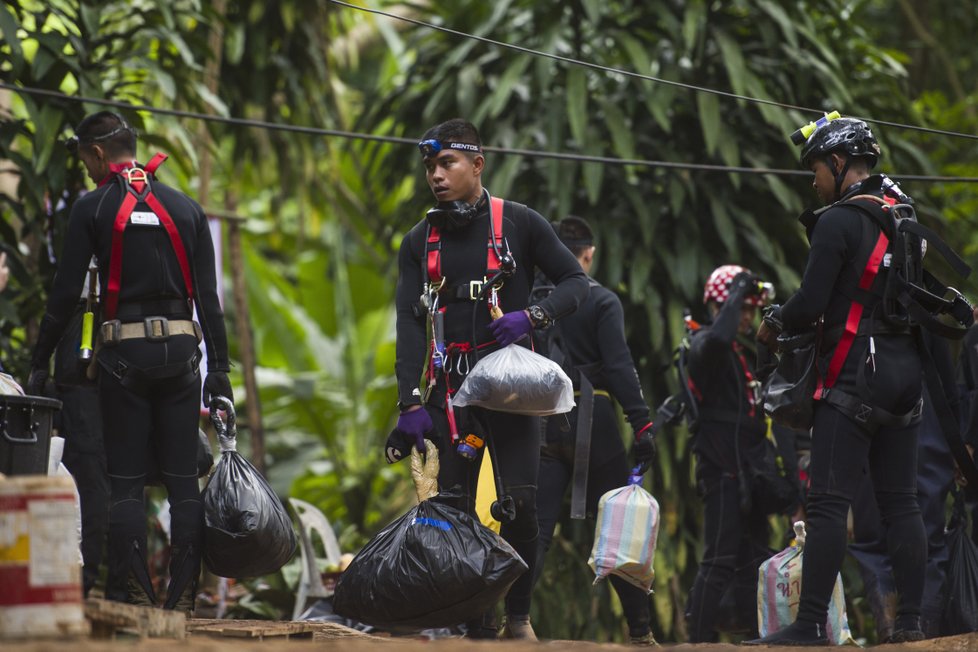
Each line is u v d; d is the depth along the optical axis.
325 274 39.81
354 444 35.50
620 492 13.22
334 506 34.84
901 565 11.43
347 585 10.91
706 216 25.19
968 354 14.82
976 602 13.04
